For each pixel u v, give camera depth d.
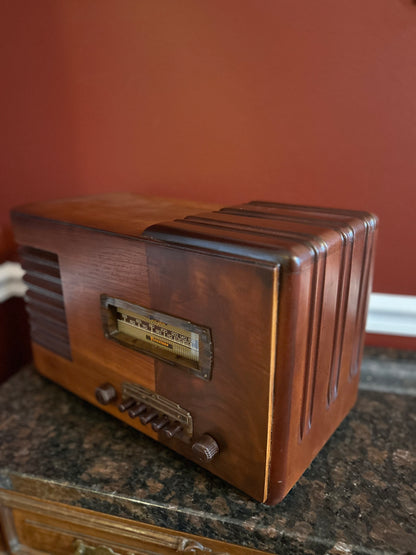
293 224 0.56
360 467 0.66
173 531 0.61
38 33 0.96
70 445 0.72
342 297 0.59
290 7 0.81
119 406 0.67
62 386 0.84
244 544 0.57
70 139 1.03
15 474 0.66
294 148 0.90
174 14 0.87
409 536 0.54
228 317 0.51
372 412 0.79
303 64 0.84
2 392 0.88
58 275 0.73
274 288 0.45
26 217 0.75
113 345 0.68
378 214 0.90
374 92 0.82
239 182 0.95
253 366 0.50
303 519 0.56
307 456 0.61
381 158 0.86
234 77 0.88
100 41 0.93
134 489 0.62
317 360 0.56
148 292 0.59
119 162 1.01
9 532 0.74
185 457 0.67
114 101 0.97
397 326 0.97
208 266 0.50
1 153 1.08
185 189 0.99
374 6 0.78
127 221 0.64
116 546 0.67
